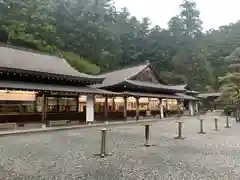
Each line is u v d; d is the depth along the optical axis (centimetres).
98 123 2178
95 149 952
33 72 1816
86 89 2159
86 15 5897
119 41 6550
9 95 1742
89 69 5112
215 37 8544
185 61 6800
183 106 4088
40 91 1702
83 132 1574
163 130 1712
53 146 1019
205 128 1862
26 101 1848
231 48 7312
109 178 568
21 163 713
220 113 4412
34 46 4212
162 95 3058
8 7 4531
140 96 2594
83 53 5756
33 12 4809
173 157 811
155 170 642
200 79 6650
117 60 6450
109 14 7188
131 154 860
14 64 1875
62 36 5606
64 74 2053
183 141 1188
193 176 588
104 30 5884
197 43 8150
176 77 6322
